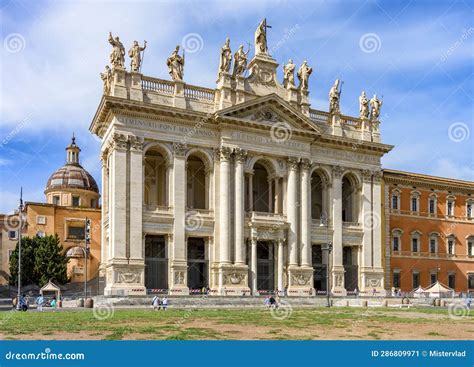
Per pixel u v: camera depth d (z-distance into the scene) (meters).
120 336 27.23
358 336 28.83
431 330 32.88
